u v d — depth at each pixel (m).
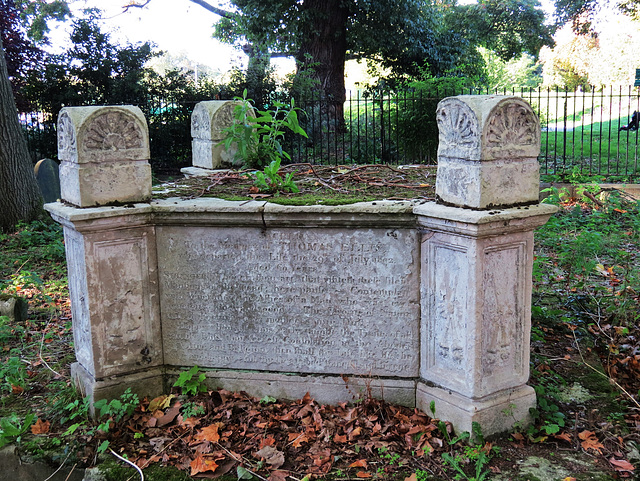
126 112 3.29
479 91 12.12
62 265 7.04
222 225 3.38
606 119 25.28
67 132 3.27
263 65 13.67
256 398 3.50
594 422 3.23
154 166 13.53
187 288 3.51
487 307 2.99
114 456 3.05
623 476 2.77
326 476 2.84
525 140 2.93
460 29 21.09
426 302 3.21
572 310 4.85
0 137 8.91
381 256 3.23
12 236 8.58
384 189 3.72
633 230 6.95
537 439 3.07
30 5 16.25
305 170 4.66
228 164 4.96
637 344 4.25
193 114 5.12
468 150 2.83
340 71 16.12
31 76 13.48
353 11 16.02
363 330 3.35
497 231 2.87
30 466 3.07
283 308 3.42
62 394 3.65
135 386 3.49
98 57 13.48
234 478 2.83
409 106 11.70
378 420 3.26
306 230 3.29
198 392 3.56
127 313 3.46
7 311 5.05
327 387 3.41
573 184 9.70
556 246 5.92
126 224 3.33
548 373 3.74
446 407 3.13
